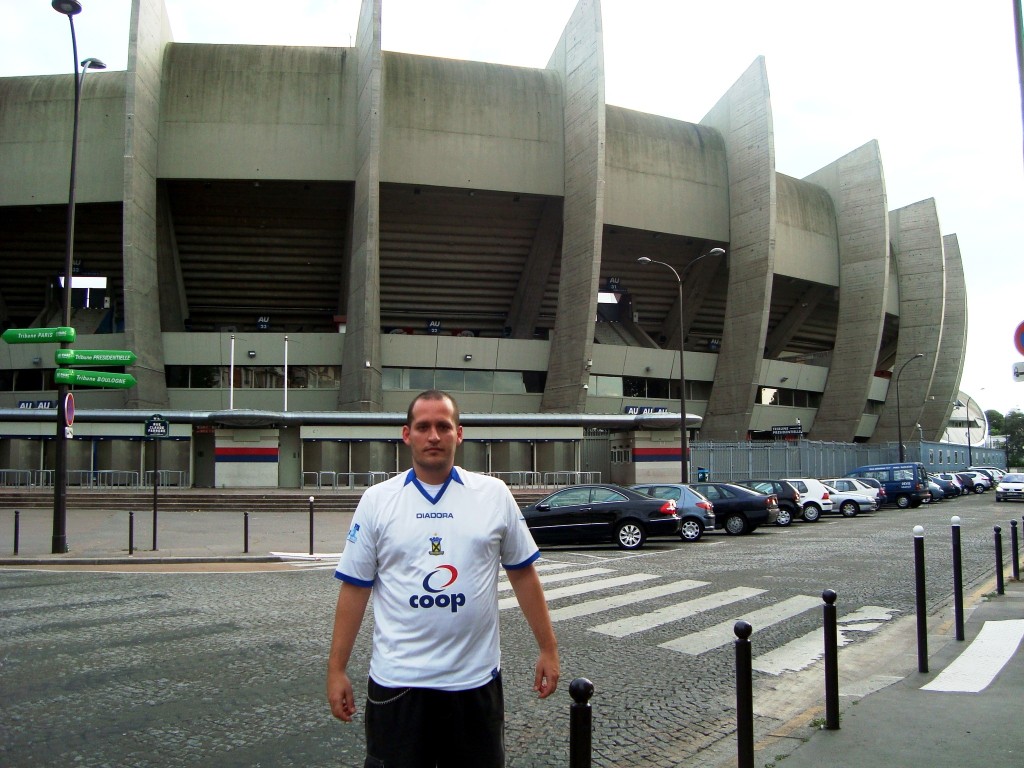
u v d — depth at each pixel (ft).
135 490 92.02
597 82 117.50
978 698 18.84
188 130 120.16
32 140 120.47
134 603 32.48
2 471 97.71
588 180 120.06
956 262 222.28
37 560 46.19
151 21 116.37
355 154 121.60
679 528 56.08
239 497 86.99
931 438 223.30
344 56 124.77
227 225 128.98
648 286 152.66
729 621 29.43
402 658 9.01
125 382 52.31
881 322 163.43
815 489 85.81
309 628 27.45
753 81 139.44
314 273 137.39
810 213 164.66
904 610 31.68
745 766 13.26
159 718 17.92
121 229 128.06
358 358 115.03
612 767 15.38
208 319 142.20
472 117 125.70
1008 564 46.06
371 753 9.02
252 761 15.39
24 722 17.62
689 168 142.51
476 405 130.11
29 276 135.13
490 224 133.39
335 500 87.51
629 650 24.93
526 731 17.47
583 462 117.70
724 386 146.00
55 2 49.08
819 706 18.89
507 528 9.73
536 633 9.89
